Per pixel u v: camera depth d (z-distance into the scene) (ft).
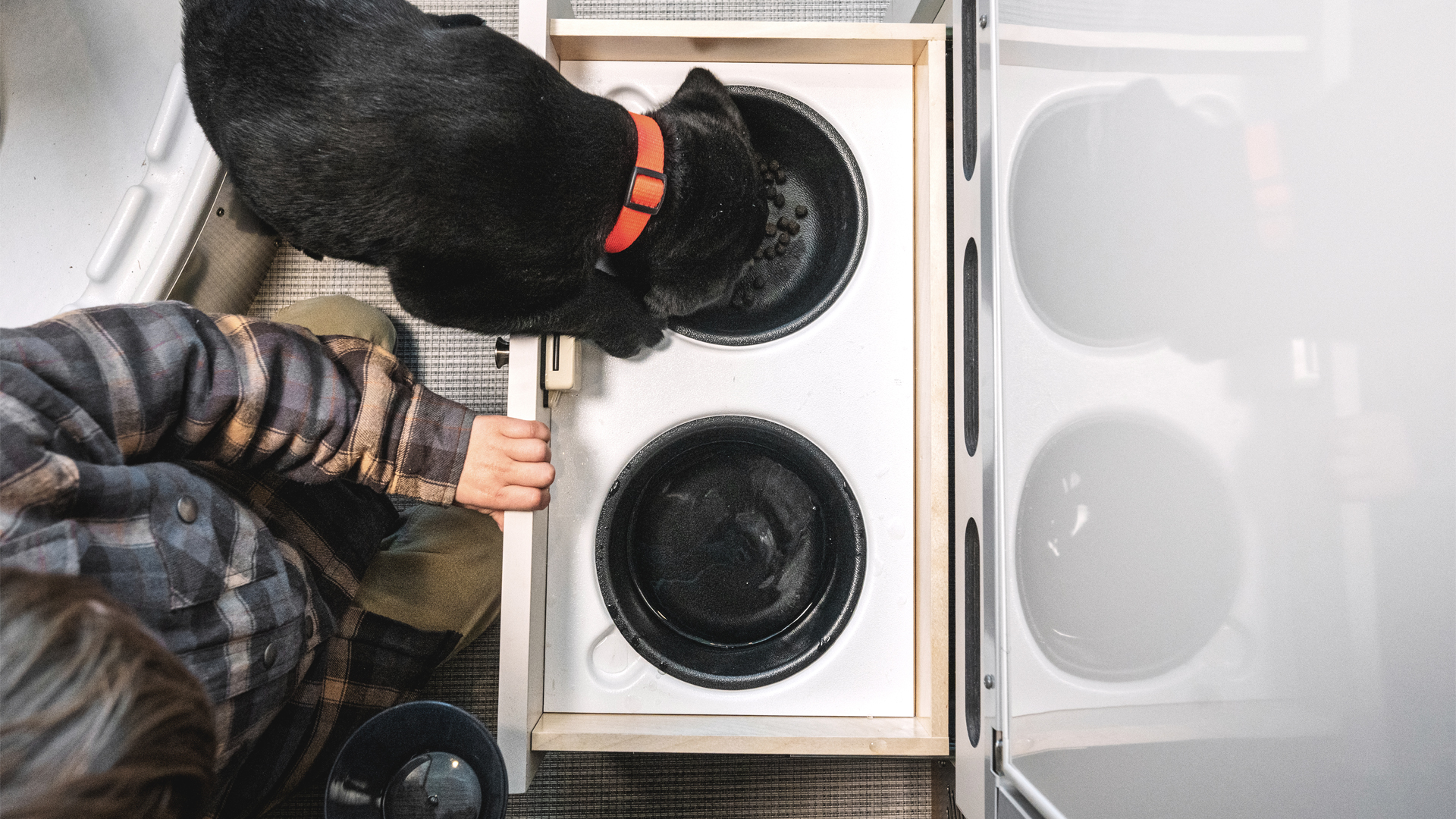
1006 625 1.94
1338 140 0.89
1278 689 0.99
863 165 2.63
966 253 2.22
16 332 1.53
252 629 1.82
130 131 3.17
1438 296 0.77
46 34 3.28
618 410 2.61
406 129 2.14
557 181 2.29
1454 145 0.75
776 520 2.69
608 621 2.52
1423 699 0.78
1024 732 1.82
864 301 2.62
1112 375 1.39
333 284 3.56
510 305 2.39
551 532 2.54
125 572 1.56
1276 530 0.99
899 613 2.55
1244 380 1.05
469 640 2.93
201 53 2.28
